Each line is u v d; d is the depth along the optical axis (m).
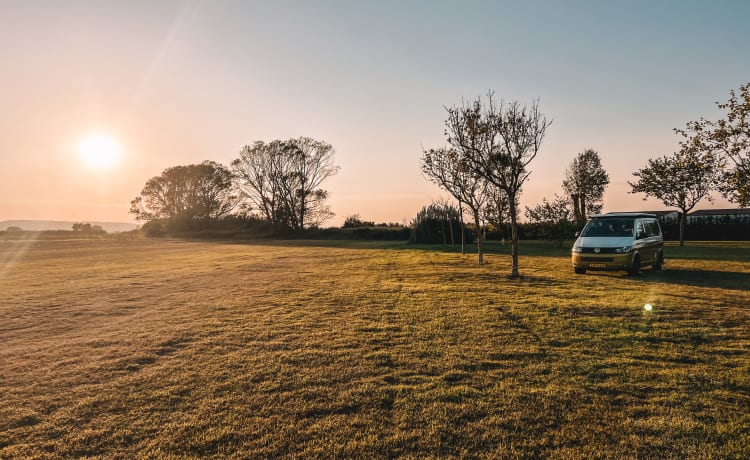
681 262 18.97
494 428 4.41
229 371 6.02
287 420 4.63
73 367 6.36
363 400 5.05
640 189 29.88
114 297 11.98
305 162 65.94
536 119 15.14
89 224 76.19
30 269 19.94
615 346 6.82
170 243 46.81
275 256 25.17
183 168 71.12
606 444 4.11
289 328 8.16
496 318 8.59
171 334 7.91
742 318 8.40
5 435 4.45
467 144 16.50
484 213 25.81
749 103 12.85
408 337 7.44
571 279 13.94
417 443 4.16
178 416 4.79
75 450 4.17
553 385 5.36
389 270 17.00
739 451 3.96
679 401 4.91
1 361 6.71
